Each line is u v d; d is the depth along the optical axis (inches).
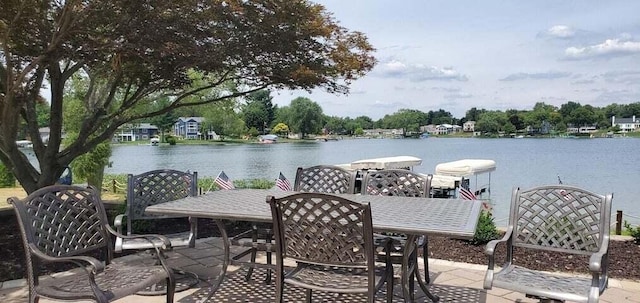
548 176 849.5
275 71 231.9
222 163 1065.5
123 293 97.7
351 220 96.0
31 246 99.3
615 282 145.7
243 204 132.8
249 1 204.7
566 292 96.6
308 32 223.3
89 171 415.5
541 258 174.1
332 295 140.0
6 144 222.5
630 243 192.1
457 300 133.6
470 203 133.0
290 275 106.0
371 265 96.8
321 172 175.2
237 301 135.0
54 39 176.4
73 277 109.1
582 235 112.2
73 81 416.2
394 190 160.2
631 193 644.7
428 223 101.6
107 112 274.5
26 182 239.8
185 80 240.8
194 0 182.2
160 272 111.3
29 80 206.4
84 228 116.9
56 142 241.1
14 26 171.2
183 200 142.8
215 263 171.2
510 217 120.6
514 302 131.5
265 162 1091.3
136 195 160.2
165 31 183.6
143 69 220.4
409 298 120.0
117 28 181.0
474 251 184.2
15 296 133.8
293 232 101.8
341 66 239.1
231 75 246.8
